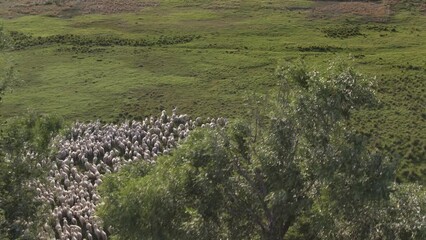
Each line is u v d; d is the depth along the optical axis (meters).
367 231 22.80
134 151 45.41
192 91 56.12
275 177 22.97
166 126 48.62
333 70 24.75
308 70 25.50
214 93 55.41
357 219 22.77
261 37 70.31
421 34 69.88
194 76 59.44
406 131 46.38
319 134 23.27
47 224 35.03
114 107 53.69
